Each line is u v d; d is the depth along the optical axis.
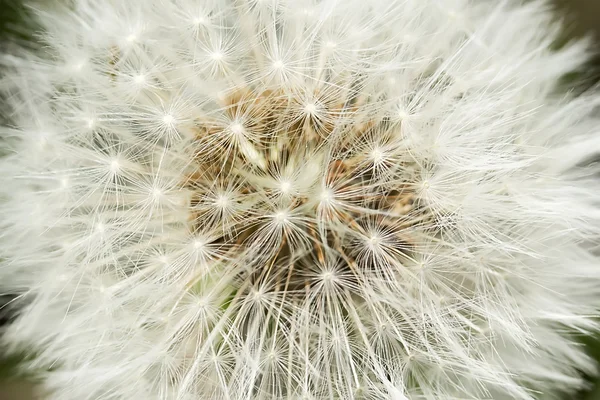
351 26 0.08
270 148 0.08
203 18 0.08
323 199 0.08
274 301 0.08
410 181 0.08
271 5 0.08
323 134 0.08
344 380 0.08
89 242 0.08
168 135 0.08
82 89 0.08
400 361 0.08
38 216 0.08
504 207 0.08
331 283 0.08
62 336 0.08
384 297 0.08
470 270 0.08
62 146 0.08
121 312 0.08
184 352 0.08
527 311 0.08
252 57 0.08
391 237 0.08
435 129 0.08
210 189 0.08
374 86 0.08
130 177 0.08
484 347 0.08
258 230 0.08
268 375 0.08
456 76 0.08
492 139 0.08
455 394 0.08
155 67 0.08
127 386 0.08
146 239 0.08
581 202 0.08
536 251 0.08
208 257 0.08
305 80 0.08
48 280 0.08
